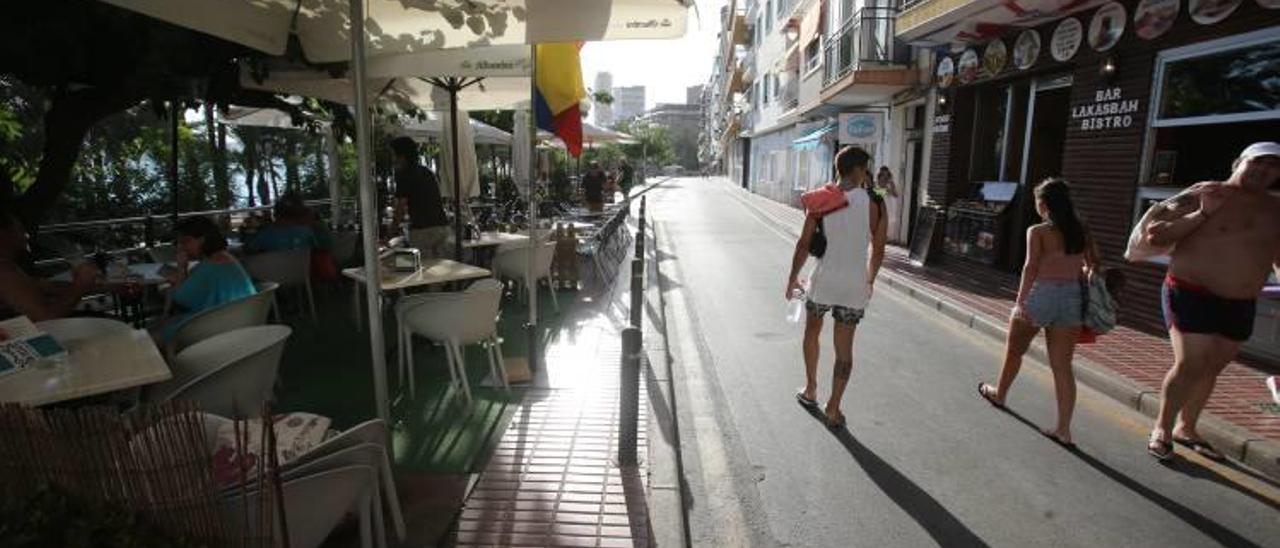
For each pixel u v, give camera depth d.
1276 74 6.38
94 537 2.10
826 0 20.23
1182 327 4.30
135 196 12.66
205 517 2.22
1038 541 3.53
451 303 4.98
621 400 4.04
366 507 2.76
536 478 3.93
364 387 5.46
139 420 2.18
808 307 5.10
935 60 13.17
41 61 5.29
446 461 4.13
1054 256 4.59
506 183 18.36
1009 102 11.40
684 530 3.53
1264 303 6.23
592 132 16.28
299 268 7.56
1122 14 8.05
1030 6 8.74
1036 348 6.80
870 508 3.86
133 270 6.13
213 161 14.73
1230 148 7.11
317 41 4.25
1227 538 3.56
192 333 4.41
